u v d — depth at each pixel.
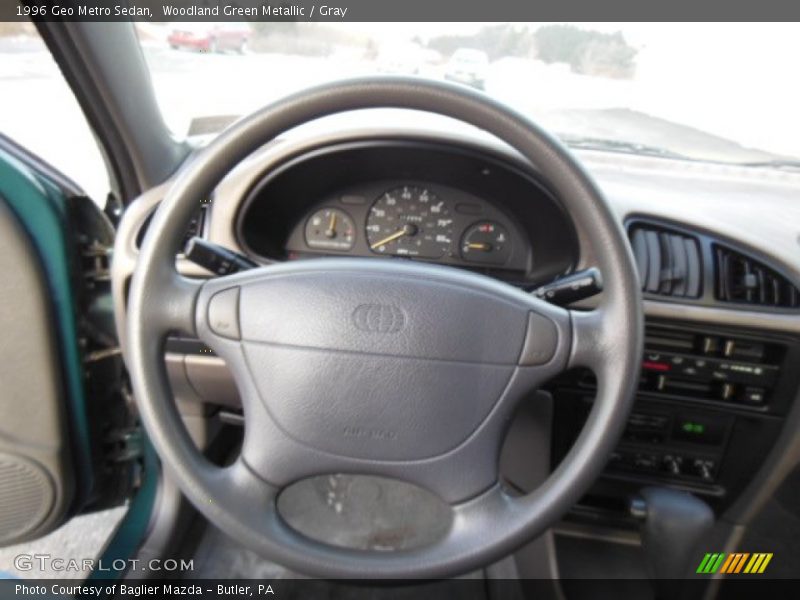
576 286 0.77
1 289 0.95
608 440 0.70
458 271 0.76
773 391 1.10
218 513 0.74
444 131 1.14
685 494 1.04
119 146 1.22
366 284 0.73
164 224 0.73
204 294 0.75
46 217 0.96
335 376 0.74
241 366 0.77
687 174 1.37
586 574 1.36
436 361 0.73
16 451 1.05
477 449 0.75
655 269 1.10
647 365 1.13
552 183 0.71
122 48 1.15
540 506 0.71
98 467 1.20
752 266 1.09
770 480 1.18
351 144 1.16
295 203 1.32
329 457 0.76
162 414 0.75
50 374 1.01
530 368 0.73
